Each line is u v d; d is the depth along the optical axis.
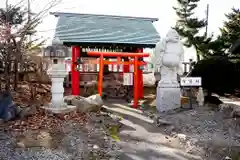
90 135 6.78
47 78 14.25
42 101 10.23
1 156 5.06
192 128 7.18
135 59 11.23
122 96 13.73
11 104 7.89
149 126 7.97
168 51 9.54
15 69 10.75
